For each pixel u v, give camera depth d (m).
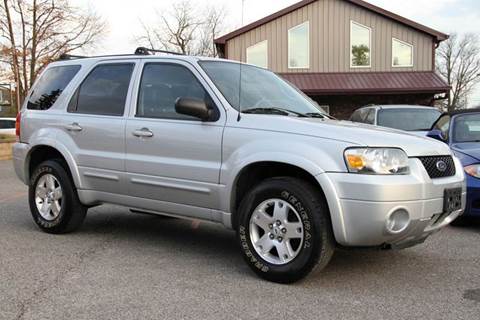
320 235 4.18
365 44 24.80
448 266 4.98
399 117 10.58
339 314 3.79
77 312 3.80
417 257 5.28
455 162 4.77
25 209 7.82
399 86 23.58
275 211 4.41
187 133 4.91
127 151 5.36
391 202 4.01
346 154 4.11
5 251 5.39
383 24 24.61
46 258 5.15
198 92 4.99
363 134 4.26
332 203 4.10
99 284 4.39
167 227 6.69
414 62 24.72
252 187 4.77
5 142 17.81
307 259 4.22
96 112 5.73
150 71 5.42
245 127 4.62
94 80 5.89
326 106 24.61
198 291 4.24
